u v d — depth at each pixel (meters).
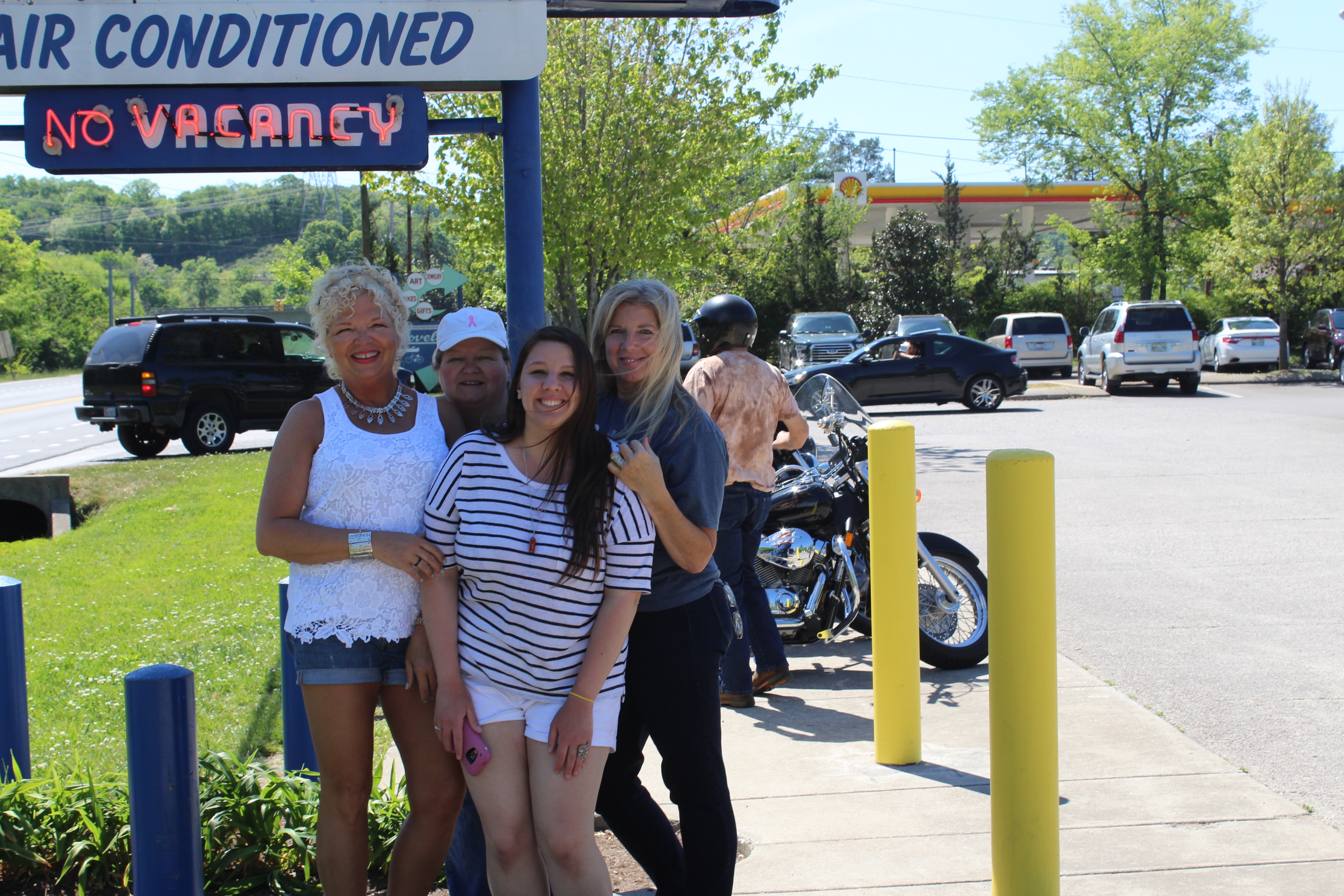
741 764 4.39
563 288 14.60
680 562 2.71
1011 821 2.72
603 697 2.60
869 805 3.94
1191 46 35.06
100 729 4.87
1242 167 29.27
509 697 2.59
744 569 5.17
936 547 5.73
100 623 6.67
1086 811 3.82
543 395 2.49
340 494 2.67
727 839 2.85
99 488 12.62
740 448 4.84
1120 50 35.97
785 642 5.78
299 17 3.70
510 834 2.57
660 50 14.16
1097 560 8.16
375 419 2.78
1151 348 23.30
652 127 13.97
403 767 3.77
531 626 2.55
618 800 3.02
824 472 5.73
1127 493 11.05
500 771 2.58
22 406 30.03
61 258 106.00
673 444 2.77
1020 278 43.50
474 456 2.61
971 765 4.31
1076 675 5.41
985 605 5.73
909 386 20.83
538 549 2.53
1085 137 36.59
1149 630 6.27
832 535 5.64
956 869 3.42
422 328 14.08
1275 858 3.44
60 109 3.72
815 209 37.12
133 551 9.07
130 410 16.17
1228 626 6.32
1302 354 34.75
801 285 36.22
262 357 17.16
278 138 3.76
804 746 4.59
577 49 13.87
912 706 4.33
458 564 2.61
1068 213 49.34
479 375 3.17
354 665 2.67
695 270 17.61
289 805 3.42
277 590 7.41
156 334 16.39
